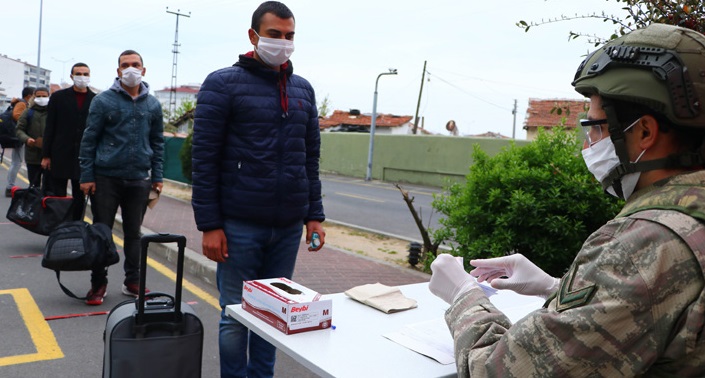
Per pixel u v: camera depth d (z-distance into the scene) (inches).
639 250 45.4
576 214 178.2
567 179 181.2
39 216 237.8
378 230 442.0
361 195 762.8
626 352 45.1
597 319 45.4
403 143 1051.9
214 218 113.0
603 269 46.5
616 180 53.7
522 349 48.9
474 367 52.6
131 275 206.8
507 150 210.1
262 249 119.6
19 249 271.1
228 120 113.5
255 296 80.2
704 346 44.6
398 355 68.7
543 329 48.1
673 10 106.8
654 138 49.4
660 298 44.1
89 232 187.8
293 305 73.9
